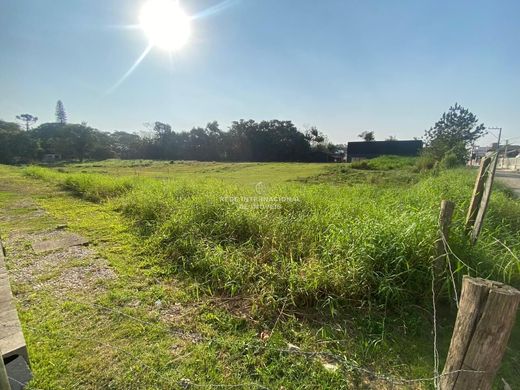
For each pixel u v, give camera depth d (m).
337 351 1.87
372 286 2.39
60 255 3.37
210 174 16.11
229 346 1.89
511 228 3.83
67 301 2.37
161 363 1.73
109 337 1.95
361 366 1.77
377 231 2.69
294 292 2.34
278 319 2.17
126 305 2.34
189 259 3.13
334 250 2.76
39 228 4.46
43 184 9.75
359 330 2.08
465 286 1.06
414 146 36.62
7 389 1.05
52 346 1.85
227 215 3.88
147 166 23.83
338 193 5.41
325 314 2.24
